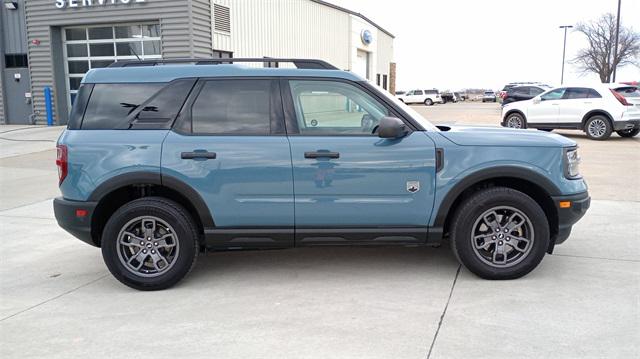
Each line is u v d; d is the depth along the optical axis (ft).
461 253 15.17
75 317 13.43
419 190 14.88
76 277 16.60
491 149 14.87
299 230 15.10
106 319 13.26
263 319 13.04
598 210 23.53
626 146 46.26
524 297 14.06
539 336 11.84
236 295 14.70
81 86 15.55
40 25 61.57
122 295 14.96
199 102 15.24
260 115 15.17
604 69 169.27
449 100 209.15
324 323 12.72
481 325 12.43
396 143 14.83
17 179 33.58
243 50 69.10
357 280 15.65
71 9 59.72
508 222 15.16
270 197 14.92
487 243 15.19
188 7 56.08
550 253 15.89
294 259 17.81
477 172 14.78
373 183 14.84
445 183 14.84
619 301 13.73
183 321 13.04
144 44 59.41
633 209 23.63
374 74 129.39
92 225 15.10
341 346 11.53
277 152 14.76
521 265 15.14
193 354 11.32
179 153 14.76
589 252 17.83
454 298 14.08
